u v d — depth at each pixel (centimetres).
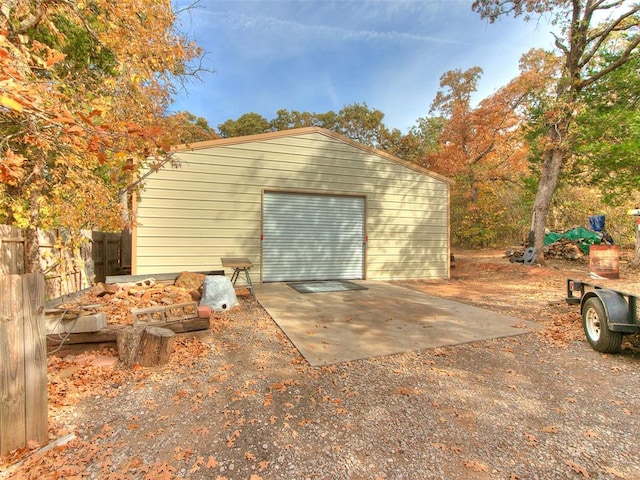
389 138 2500
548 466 191
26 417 204
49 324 347
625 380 302
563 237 1353
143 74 430
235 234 769
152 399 265
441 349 379
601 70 1089
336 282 841
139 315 412
